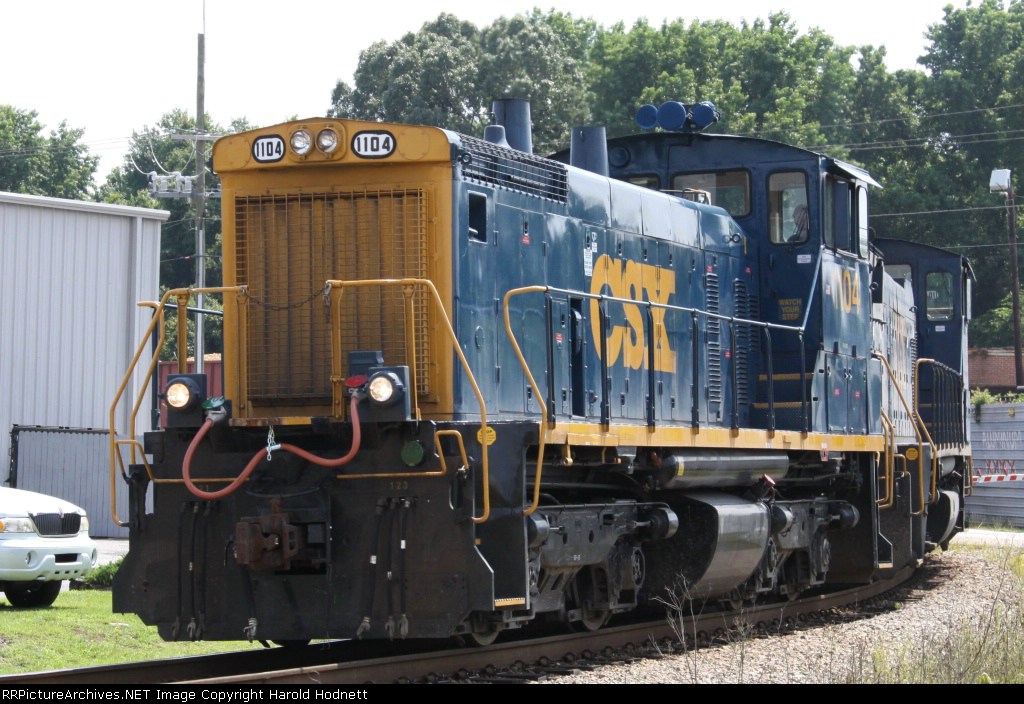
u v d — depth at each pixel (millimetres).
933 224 72375
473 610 11617
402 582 11758
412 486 11836
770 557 17078
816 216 18266
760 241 18641
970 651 13195
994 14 76750
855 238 19984
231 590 12242
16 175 87875
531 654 12969
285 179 13078
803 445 17578
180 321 12938
